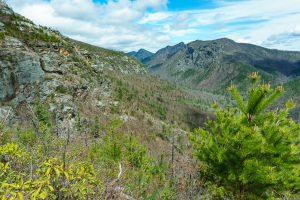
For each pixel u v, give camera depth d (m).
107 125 15.51
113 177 5.63
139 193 6.45
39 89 47.56
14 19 66.50
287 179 6.79
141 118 108.50
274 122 7.33
